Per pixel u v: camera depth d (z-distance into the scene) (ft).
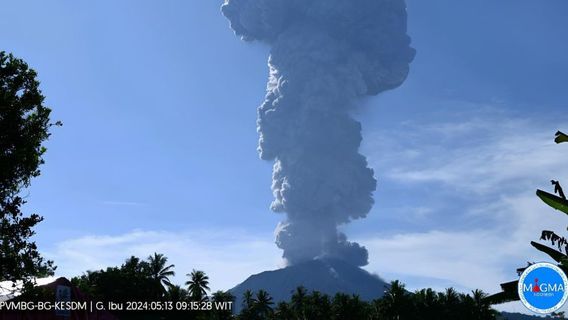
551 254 30.48
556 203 30.01
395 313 337.31
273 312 424.05
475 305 336.90
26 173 67.62
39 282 77.82
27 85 70.64
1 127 65.57
